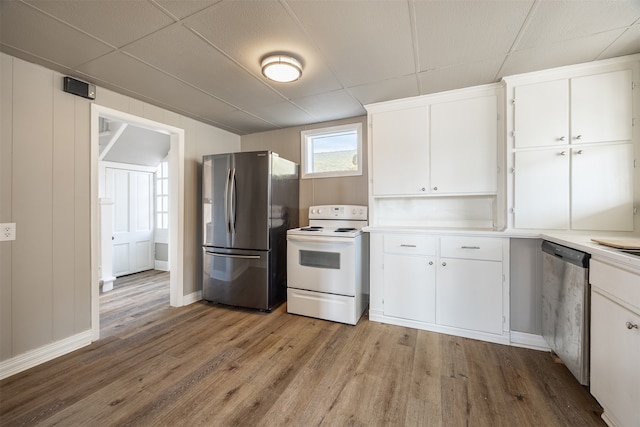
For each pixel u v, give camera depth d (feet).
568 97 6.57
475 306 7.35
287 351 6.82
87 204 7.34
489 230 7.54
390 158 8.77
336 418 4.66
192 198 10.52
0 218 5.88
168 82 7.46
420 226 9.14
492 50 5.95
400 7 4.68
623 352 3.94
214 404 5.00
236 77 7.22
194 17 4.91
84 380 5.71
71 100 7.04
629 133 6.12
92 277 7.40
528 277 6.97
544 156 6.77
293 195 11.05
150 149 14.66
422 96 8.33
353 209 10.21
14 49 5.79
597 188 6.33
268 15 4.88
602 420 4.52
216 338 7.54
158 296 11.25
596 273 4.58
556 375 5.77
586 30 5.23
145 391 5.35
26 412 4.79
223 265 9.80
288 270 9.27
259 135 12.44
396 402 5.03
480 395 5.19
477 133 7.77
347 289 8.40
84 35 5.38
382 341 7.29
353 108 9.52
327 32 5.37
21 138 6.16
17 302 6.10
